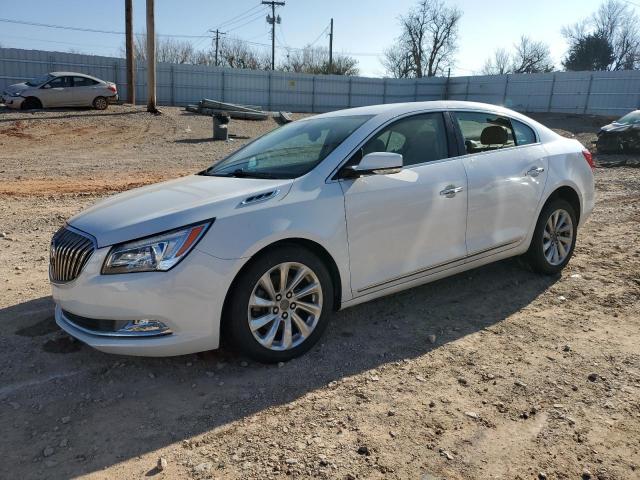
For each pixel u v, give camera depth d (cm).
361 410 305
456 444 275
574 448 272
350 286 382
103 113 2462
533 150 504
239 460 263
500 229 469
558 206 518
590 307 453
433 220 418
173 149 1750
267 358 350
